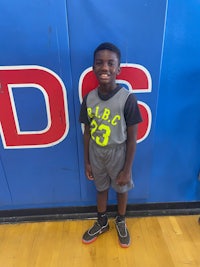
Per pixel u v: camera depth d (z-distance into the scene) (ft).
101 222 4.19
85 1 2.80
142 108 3.53
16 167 4.02
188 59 3.25
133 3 2.82
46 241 4.13
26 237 4.22
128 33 2.99
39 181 4.20
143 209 4.65
